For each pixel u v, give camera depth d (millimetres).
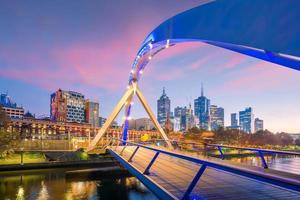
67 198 31234
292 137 167375
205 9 11023
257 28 7914
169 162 17641
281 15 7246
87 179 41625
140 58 37875
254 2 8148
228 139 142375
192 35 11828
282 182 4281
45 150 65938
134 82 44469
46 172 48875
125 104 46562
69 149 71625
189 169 14398
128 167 16766
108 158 60250
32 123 117875
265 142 150625
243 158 68938
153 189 10742
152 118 44812
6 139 61094
